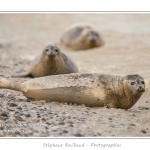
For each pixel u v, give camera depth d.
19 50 70.06
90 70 50.31
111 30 88.38
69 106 33.03
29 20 115.56
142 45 65.75
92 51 66.50
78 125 27.83
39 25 107.00
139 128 28.20
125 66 50.69
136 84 32.50
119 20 104.88
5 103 32.00
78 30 76.38
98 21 105.75
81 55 63.50
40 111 30.48
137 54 58.19
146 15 109.75
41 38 86.06
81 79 33.84
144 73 45.22
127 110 33.59
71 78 33.94
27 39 84.12
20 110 30.33
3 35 90.50
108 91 33.34
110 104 33.50
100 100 33.47
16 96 35.16
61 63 42.56
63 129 26.77
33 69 44.12
